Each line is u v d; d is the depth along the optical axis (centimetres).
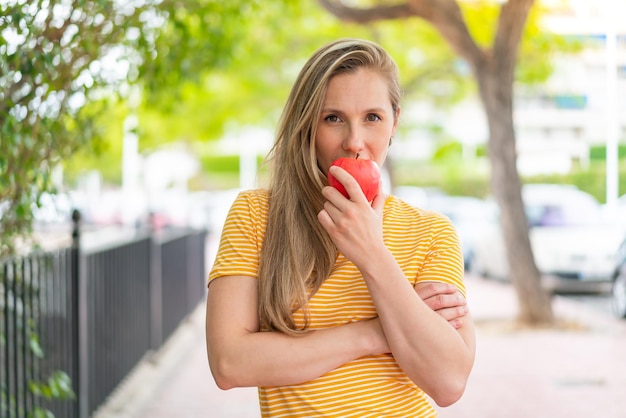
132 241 657
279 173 180
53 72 345
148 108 544
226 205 2692
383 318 161
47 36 341
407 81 1566
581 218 1379
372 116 175
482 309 1181
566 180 1609
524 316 1023
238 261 176
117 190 3256
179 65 500
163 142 2077
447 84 1788
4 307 344
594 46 1065
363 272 162
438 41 1412
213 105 1823
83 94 401
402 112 191
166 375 719
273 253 174
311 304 172
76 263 466
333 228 162
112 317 584
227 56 582
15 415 353
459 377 163
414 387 173
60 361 438
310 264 173
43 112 363
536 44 1078
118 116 551
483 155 2317
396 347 162
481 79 1003
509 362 810
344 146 174
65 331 450
